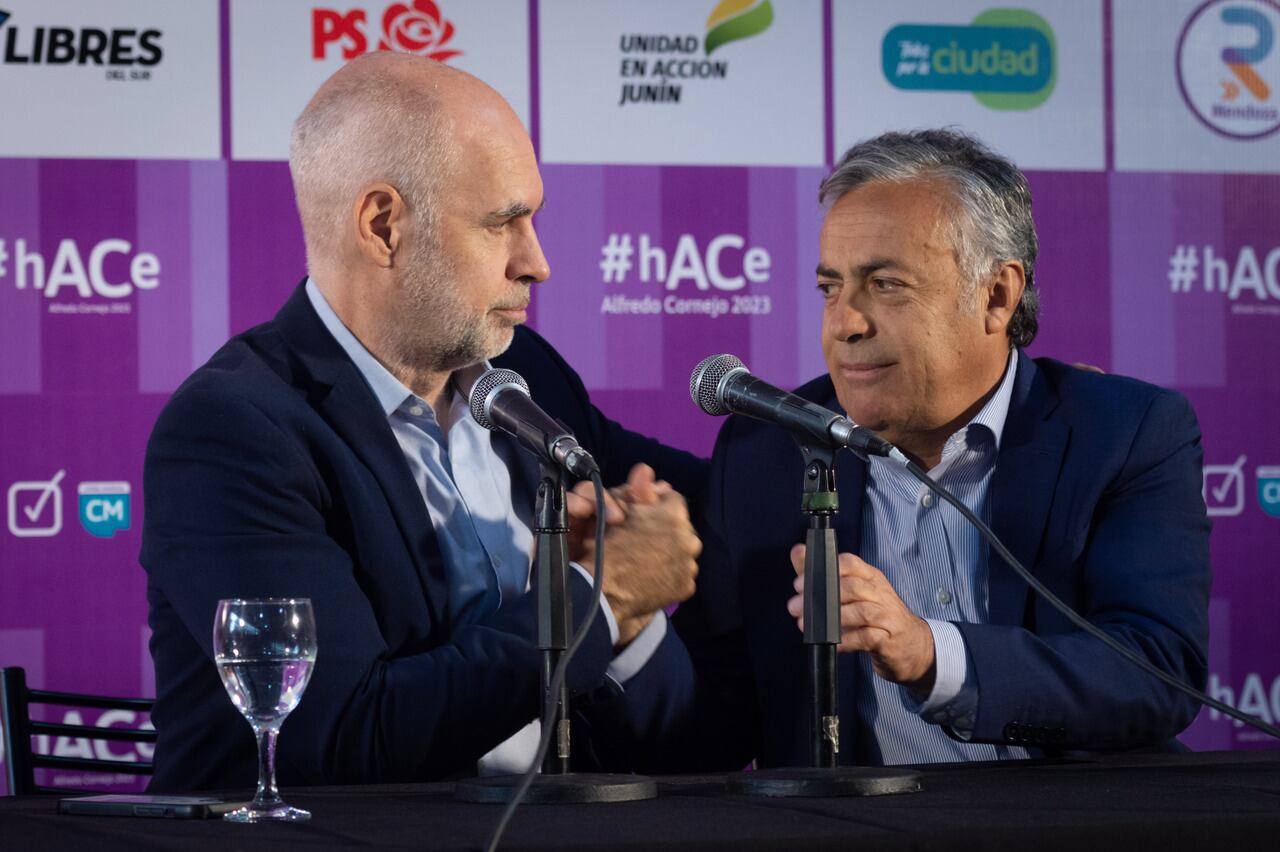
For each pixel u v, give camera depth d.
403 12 5.71
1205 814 1.93
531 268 3.34
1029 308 3.33
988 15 6.00
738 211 5.87
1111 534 3.25
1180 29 6.09
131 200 5.57
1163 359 6.08
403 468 3.21
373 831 1.90
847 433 2.37
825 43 5.91
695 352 5.84
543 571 2.38
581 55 5.79
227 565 2.91
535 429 2.38
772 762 3.30
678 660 3.20
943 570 3.32
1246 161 6.13
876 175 3.19
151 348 5.57
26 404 5.51
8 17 5.51
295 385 3.21
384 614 3.12
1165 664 3.04
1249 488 6.09
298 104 5.66
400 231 3.23
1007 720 2.83
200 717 3.00
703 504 3.56
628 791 2.21
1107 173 6.05
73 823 2.05
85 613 5.53
